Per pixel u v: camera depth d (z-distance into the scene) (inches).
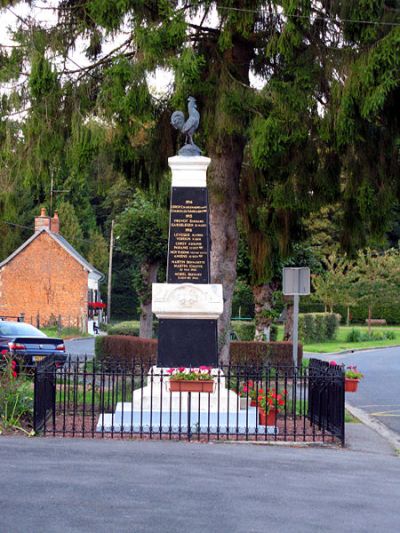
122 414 481.7
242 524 288.0
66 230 2669.8
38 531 269.0
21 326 966.4
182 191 576.7
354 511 314.8
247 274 1107.3
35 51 671.8
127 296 2906.0
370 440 514.6
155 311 559.2
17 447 423.5
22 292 2315.5
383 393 848.9
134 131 685.3
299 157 729.0
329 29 687.1
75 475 354.3
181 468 381.1
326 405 523.2
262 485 352.5
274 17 679.7
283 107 658.8
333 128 673.0
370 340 1999.3
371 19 653.3
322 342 1907.0
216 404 534.9
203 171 577.6
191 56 637.9
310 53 677.9
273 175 764.0
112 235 2372.0
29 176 701.3
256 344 1003.3
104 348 1020.5
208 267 572.4
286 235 829.2
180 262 573.3
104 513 294.2
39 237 2319.1
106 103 666.8
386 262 2145.7
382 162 735.1
